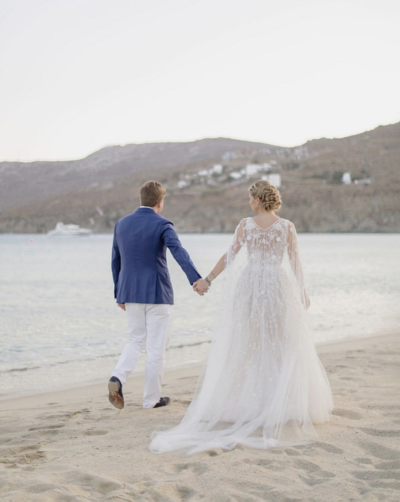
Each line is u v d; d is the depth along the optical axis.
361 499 2.59
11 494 2.69
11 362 7.91
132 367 4.45
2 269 33.38
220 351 3.96
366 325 10.77
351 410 4.13
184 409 4.54
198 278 4.26
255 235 4.03
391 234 148.50
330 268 29.53
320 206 169.38
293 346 3.83
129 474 3.00
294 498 2.63
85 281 24.02
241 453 3.29
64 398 5.71
